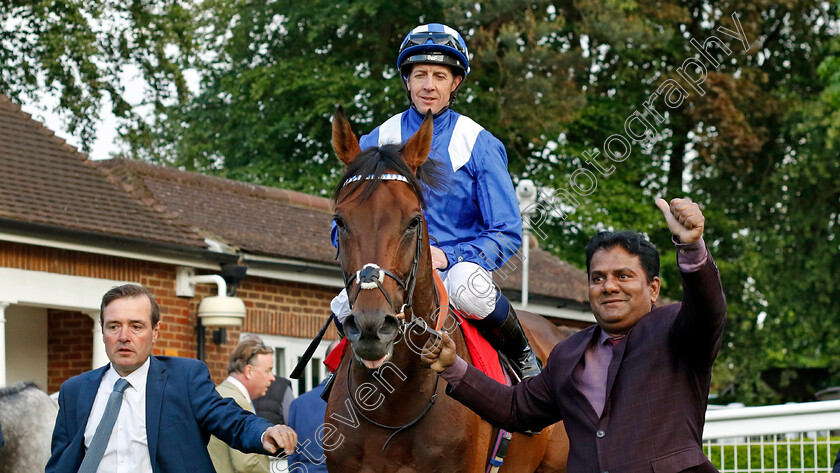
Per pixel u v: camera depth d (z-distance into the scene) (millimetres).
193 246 9836
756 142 18781
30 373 10000
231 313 9961
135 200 10211
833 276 21359
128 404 4051
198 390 4121
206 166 21453
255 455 5652
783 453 7082
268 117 19969
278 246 11188
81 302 9172
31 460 5363
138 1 15766
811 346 23062
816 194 21250
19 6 15086
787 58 21750
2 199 8766
